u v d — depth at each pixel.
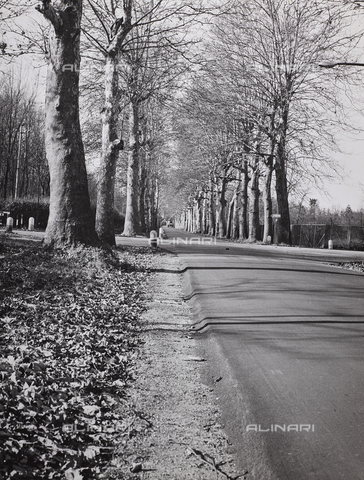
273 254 27.31
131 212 38.56
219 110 37.31
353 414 4.75
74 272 13.01
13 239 18.78
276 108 36.50
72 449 4.12
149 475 3.86
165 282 14.38
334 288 13.02
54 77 14.48
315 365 6.27
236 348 7.04
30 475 3.65
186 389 5.75
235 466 4.01
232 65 36.94
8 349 6.30
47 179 64.12
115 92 20.91
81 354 6.65
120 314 9.48
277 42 36.22
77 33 14.47
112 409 5.12
